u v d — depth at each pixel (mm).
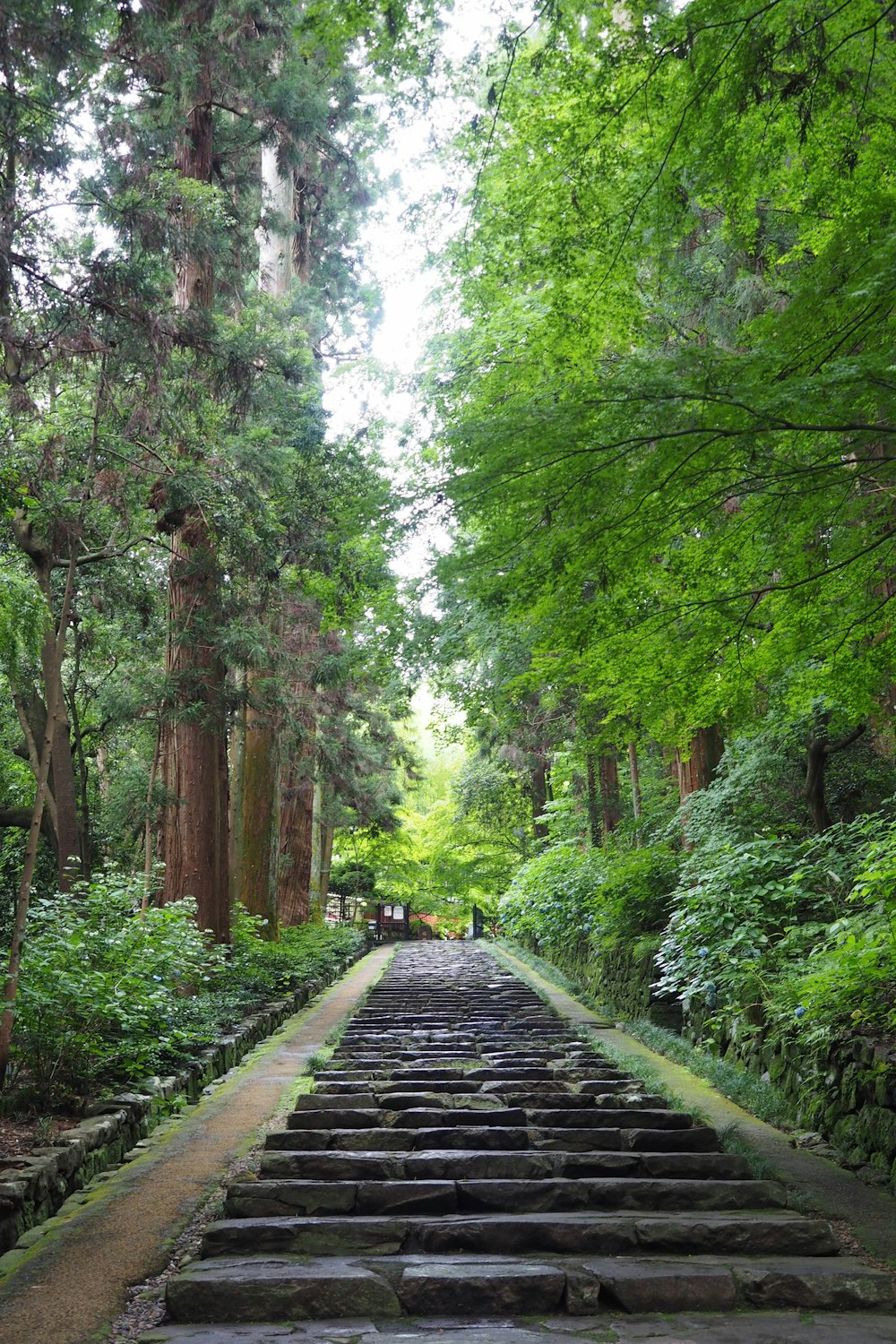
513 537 4148
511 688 5926
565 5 4445
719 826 10203
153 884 12469
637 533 4270
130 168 8773
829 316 3908
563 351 5695
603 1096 7117
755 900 8828
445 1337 3486
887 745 9578
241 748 17531
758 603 4992
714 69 3984
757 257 8242
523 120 5156
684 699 5484
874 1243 4414
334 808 27109
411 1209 4793
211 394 11648
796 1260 4195
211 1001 10406
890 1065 5750
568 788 21312
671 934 10078
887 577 4949
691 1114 6645
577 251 5246
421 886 35750
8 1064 6570
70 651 14422
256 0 12984
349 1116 6402
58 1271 4070
